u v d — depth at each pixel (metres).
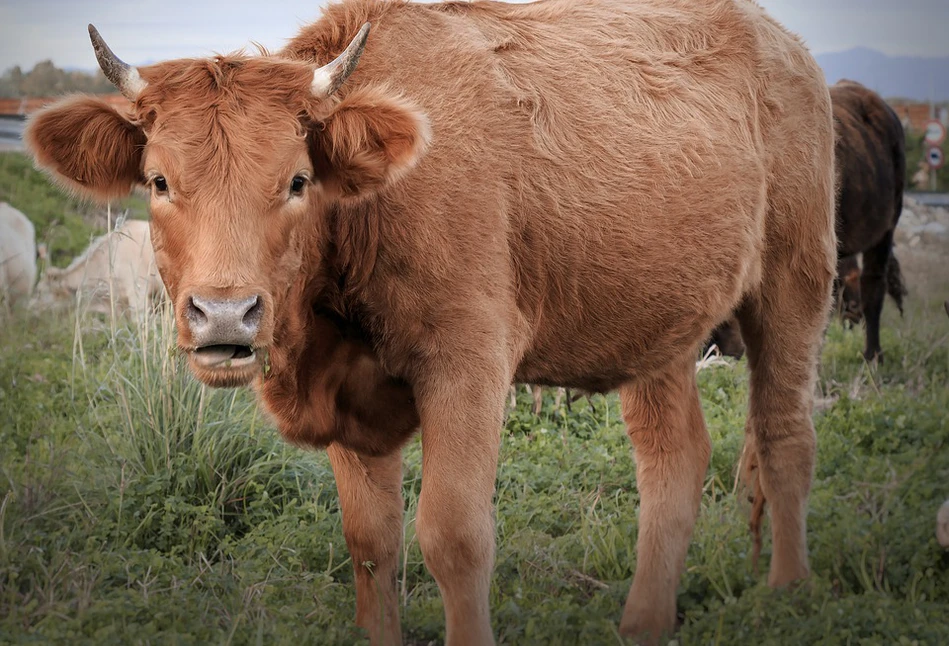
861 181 10.38
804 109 5.73
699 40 5.49
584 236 4.71
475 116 4.43
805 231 5.69
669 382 5.43
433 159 4.23
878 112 11.02
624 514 6.02
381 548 4.67
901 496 5.66
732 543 5.53
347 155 3.87
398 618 4.70
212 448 6.09
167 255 3.76
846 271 11.52
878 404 7.42
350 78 4.30
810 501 5.86
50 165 3.94
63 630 4.12
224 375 3.60
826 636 4.07
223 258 3.58
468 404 4.20
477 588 4.16
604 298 4.86
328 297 4.27
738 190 5.25
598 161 4.77
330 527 5.74
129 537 5.49
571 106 4.80
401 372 4.33
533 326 4.70
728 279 5.29
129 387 6.43
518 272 4.59
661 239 4.93
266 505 6.00
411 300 4.18
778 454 5.50
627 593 5.15
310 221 4.01
